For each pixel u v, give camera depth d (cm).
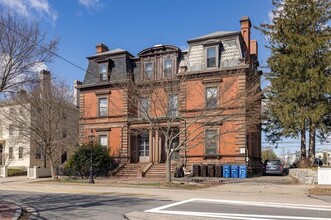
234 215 1114
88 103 3875
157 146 3488
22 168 4562
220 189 2062
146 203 1427
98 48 4084
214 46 3244
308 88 2711
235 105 2680
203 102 3048
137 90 2762
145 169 3303
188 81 3256
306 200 1518
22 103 3136
